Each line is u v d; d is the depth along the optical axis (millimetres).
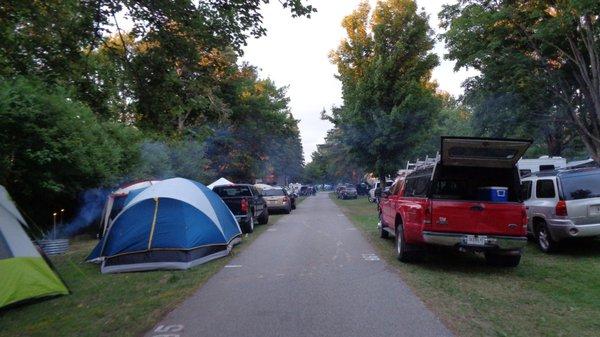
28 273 7059
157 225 9695
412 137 27391
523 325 5438
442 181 9461
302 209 30516
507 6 20906
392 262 9789
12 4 7773
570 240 10820
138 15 7941
